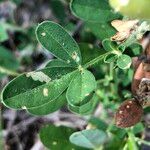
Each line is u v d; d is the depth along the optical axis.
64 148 0.17
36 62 0.23
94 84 0.13
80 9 0.13
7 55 0.22
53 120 0.22
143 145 0.20
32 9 0.24
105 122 0.18
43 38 0.13
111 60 0.13
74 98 0.13
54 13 0.22
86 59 0.13
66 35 0.13
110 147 0.16
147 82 0.13
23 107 0.12
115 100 0.17
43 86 0.12
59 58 0.13
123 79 0.17
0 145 0.18
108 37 0.14
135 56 0.14
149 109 0.17
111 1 0.10
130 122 0.13
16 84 0.12
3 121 0.23
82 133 0.15
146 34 0.16
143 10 0.10
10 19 0.24
